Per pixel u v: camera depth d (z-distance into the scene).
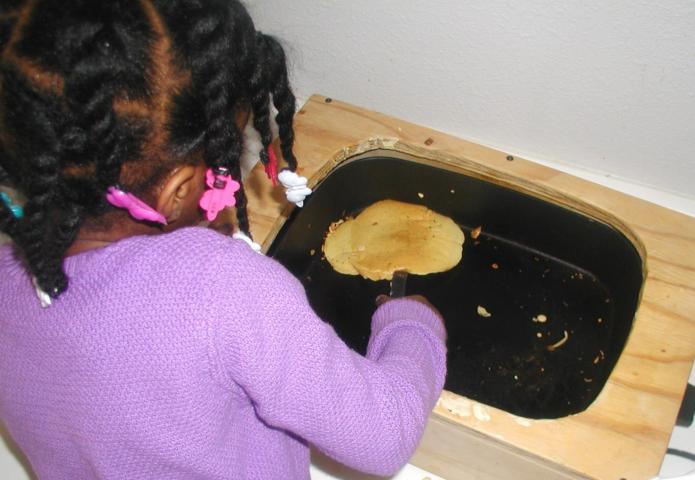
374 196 0.92
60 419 0.44
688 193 0.93
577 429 0.60
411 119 1.01
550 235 0.86
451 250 0.88
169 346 0.39
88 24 0.34
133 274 0.39
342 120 0.86
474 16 0.81
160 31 0.37
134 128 0.37
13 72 0.35
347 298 0.86
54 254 0.39
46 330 0.40
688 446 0.80
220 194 0.45
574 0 0.74
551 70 0.83
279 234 0.78
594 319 0.82
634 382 0.62
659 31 0.74
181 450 0.43
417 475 0.77
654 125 0.85
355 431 0.43
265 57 0.45
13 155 0.37
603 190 0.79
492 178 0.83
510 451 0.61
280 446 0.52
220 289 0.39
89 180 0.38
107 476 0.45
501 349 0.81
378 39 0.90
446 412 0.61
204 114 0.40
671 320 0.67
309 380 0.41
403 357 0.51
